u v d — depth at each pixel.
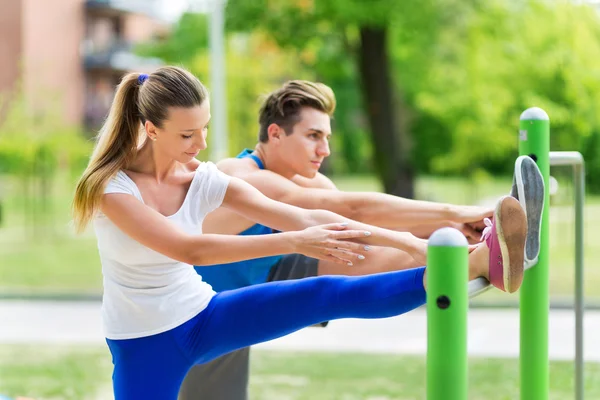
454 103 14.16
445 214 3.22
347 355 6.27
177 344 2.60
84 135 18.42
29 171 15.88
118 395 2.64
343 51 14.35
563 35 13.21
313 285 2.55
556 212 16.59
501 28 13.58
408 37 13.48
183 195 2.67
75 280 10.51
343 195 3.28
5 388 5.30
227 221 3.28
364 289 2.47
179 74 2.55
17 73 25.86
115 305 2.62
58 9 27.81
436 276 1.99
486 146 14.45
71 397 5.12
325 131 3.36
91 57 28.83
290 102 3.34
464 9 12.95
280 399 5.05
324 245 2.50
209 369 3.62
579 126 13.15
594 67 13.05
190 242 2.48
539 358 3.17
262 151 3.44
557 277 10.07
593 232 14.16
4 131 15.08
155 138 2.55
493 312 7.99
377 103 13.62
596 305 8.12
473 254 2.54
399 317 7.73
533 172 2.66
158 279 2.59
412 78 14.93
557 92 13.38
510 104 13.92
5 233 15.93
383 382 5.43
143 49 16.52
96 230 2.61
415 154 21.48
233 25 13.05
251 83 17.89
